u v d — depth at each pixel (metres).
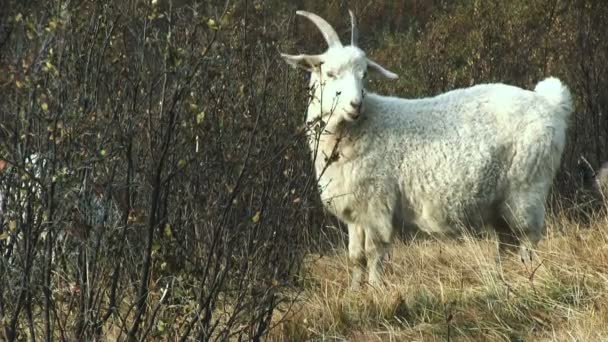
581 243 10.82
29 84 6.94
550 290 9.69
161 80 8.34
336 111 11.29
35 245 7.16
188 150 8.28
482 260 11.02
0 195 7.84
